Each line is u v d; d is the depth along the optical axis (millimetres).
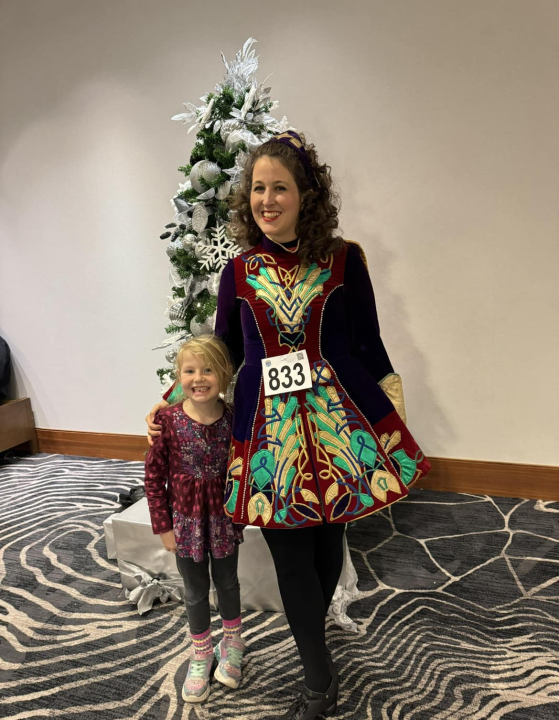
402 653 1521
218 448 1341
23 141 3020
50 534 2307
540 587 1790
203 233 1787
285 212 1160
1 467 3176
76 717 1350
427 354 2488
